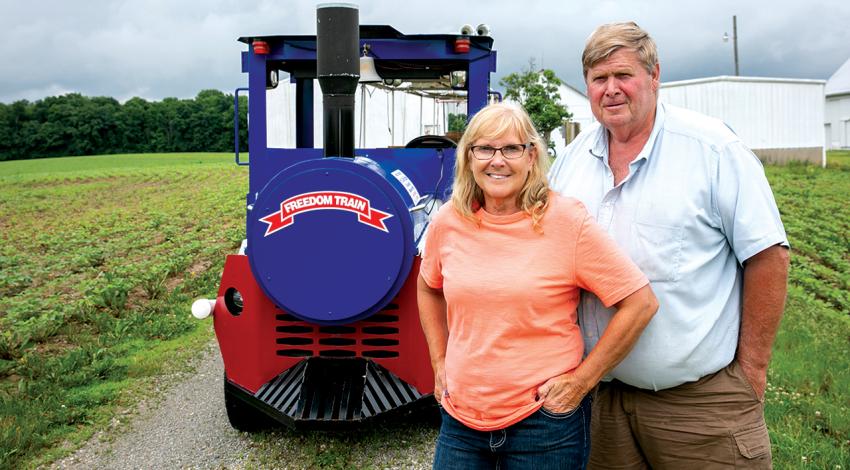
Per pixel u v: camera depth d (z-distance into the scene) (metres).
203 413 5.12
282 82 5.38
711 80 23.83
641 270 2.46
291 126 5.54
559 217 2.35
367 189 3.97
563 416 2.35
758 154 24.36
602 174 2.62
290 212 4.02
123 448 4.54
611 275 2.32
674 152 2.46
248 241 4.10
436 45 5.09
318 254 4.03
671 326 2.44
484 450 2.43
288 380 4.32
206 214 16.83
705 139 2.42
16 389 5.49
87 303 7.86
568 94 35.97
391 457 4.36
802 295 7.89
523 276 2.33
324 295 4.06
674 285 2.42
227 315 4.48
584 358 2.59
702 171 2.41
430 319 2.74
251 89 5.03
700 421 2.51
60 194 22.91
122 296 8.01
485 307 2.36
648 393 2.58
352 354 4.36
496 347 2.36
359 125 5.63
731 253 2.51
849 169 23.47
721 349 2.47
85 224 15.57
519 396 2.35
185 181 26.64
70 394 5.37
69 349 6.64
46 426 4.74
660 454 2.60
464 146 2.45
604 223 2.56
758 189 2.36
